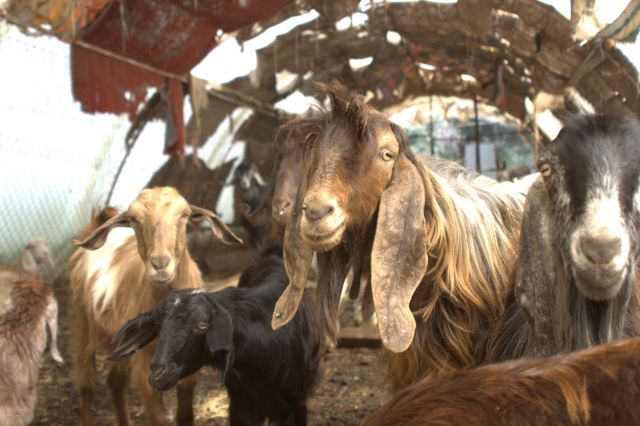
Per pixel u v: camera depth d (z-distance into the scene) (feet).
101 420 17.40
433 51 46.03
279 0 28.63
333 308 9.24
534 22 31.96
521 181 11.71
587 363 4.51
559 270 7.30
